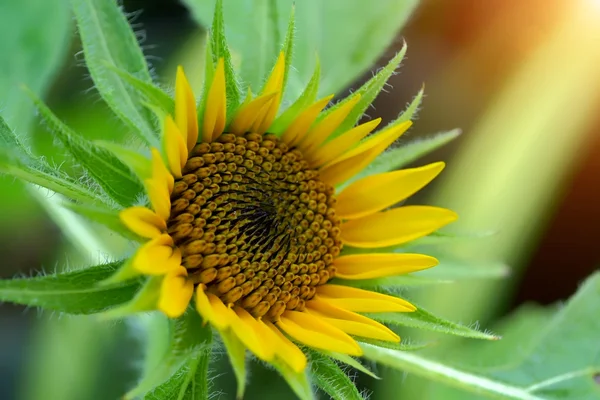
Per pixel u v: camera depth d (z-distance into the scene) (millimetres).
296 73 655
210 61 589
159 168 570
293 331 593
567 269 819
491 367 673
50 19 712
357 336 593
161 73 749
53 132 577
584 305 683
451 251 761
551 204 792
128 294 576
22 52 712
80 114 739
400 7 703
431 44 820
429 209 618
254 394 733
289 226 613
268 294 603
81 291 572
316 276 611
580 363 676
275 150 614
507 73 810
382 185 619
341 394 585
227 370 738
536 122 777
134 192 586
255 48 641
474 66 814
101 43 604
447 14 813
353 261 617
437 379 661
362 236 620
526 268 822
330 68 703
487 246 768
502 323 767
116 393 729
